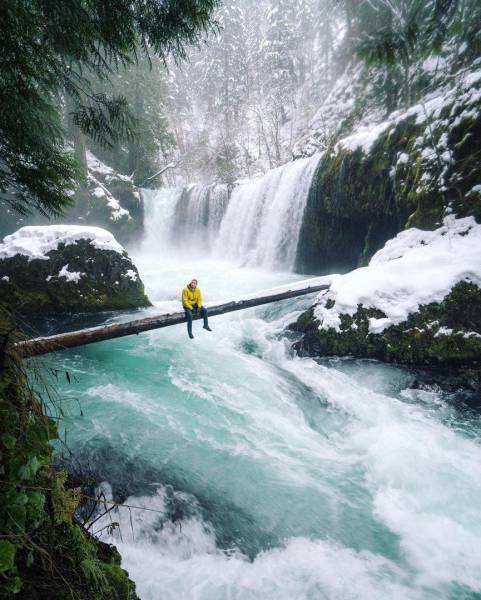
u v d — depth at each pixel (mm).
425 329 6730
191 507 3904
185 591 3004
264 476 4438
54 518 1490
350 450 5086
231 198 22422
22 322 1663
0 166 3488
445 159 9094
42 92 3445
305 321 8617
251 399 6289
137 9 3025
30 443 1337
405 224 10562
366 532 3693
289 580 3168
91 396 6055
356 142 12750
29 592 1226
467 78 9625
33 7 2746
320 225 15375
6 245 10844
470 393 5934
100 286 10844
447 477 4379
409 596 3037
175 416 5566
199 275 16938
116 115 3621
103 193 22016
